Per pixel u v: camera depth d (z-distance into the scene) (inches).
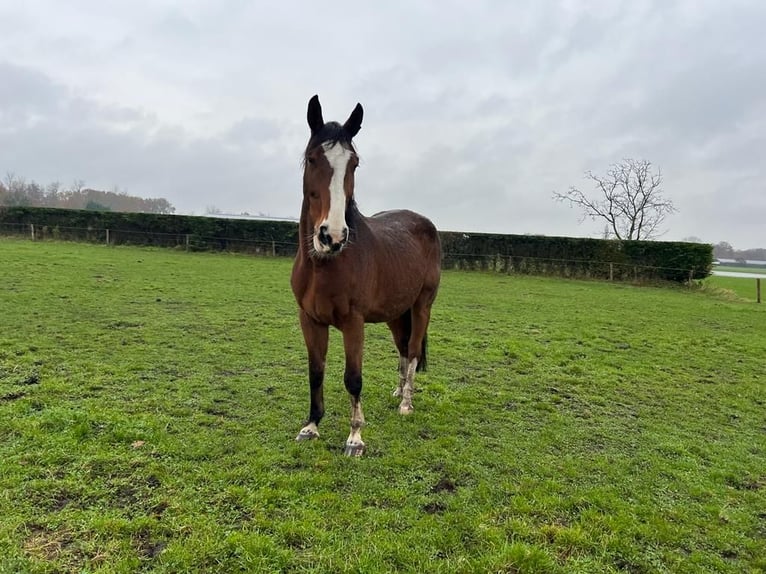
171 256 797.2
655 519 112.4
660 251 813.2
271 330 301.4
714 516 117.0
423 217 200.5
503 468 134.6
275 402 177.2
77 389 174.6
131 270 557.3
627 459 146.3
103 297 375.6
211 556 89.4
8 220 979.9
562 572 91.4
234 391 186.7
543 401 200.1
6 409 149.2
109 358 219.3
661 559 98.8
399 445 145.6
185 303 378.3
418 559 92.0
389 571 88.0
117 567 84.6
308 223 132.6
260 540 93.4
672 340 348.2
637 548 101.0
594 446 156.2
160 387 184.9
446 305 466.0
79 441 131.3
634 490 126.7
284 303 404.8
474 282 706.2
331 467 128.0
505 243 899.4
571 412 189.0
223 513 103.5
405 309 172.2
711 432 177.6
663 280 807.1
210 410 165.3
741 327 421.7
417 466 132.5
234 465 125.1
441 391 204.7
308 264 134.2
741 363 292.0
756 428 185.3
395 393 193.5
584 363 269.6
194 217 956.6
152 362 218.4
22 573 81.4
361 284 137.2
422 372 233.3
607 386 228.4
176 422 150.9
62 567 84.1
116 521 96.6
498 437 158.2
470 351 281.7
